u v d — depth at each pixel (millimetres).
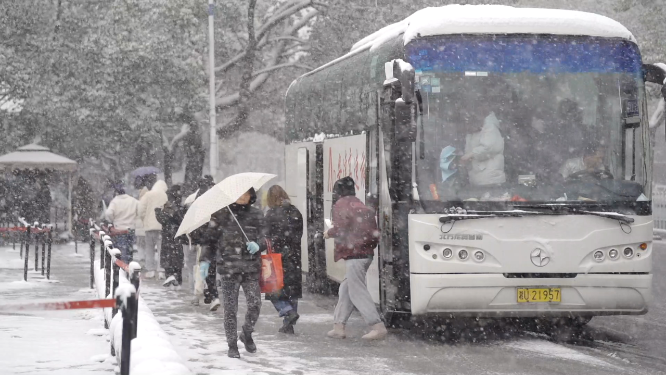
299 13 51312
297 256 13172
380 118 13102
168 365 8445
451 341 12539
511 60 12227
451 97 12102
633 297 12055
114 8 39469
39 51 39406
